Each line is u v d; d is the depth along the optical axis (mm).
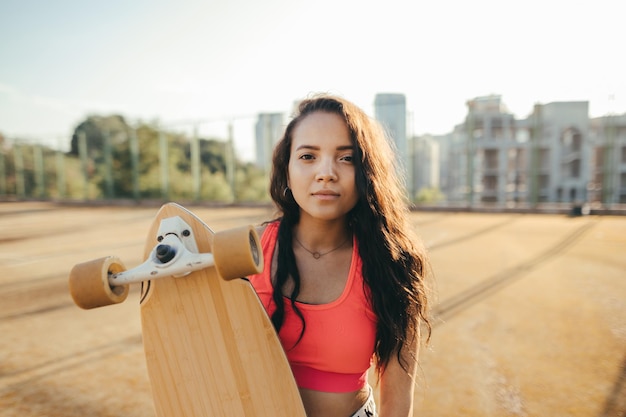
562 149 24375
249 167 22688
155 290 1109
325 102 1190
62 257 7891
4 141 26594
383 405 1211
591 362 3090
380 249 1174
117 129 27250
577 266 6066
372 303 1142
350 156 1150
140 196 22219
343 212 1162
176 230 1027
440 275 5688
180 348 1104
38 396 2865
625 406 2531
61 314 4578
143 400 2793
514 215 13008
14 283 5988
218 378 1094
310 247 1223
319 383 1130
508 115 28188
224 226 11297
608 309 4211
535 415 2475
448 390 2766
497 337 3590
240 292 1079
